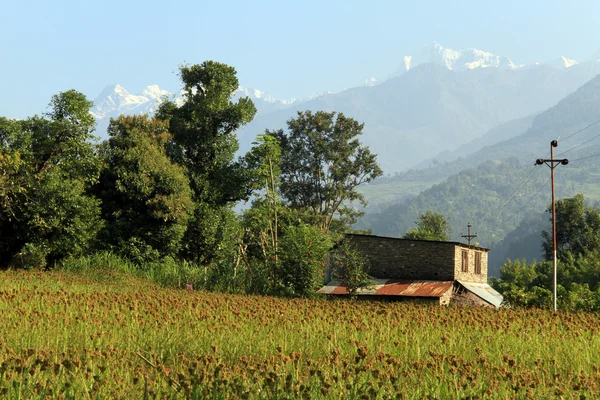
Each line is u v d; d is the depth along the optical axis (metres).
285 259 36.38
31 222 38.59
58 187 40.19
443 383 9.30
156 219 46.00
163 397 7.92
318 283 36.44
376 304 25.47
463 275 45.22
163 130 50.84
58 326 13.68
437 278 43.53
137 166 45.72
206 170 52.75
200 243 49.56
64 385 8.14
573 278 75.56
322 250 36.88
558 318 20.36
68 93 43.38
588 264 80.00
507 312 22.88
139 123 49.75
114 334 13.10
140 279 37.09
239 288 35.81
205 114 52.28
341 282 42.28
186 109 53.59
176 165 48.00
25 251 38.69
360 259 39.22
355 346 13.09
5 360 8.98
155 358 10.38
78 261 40.53
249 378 8.99
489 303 42.06
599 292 40.75
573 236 96.69
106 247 44.41
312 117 78.31
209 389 8.16
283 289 35.50
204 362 10.05
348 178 79.12
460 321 18.50
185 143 52.56
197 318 16.58
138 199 45.47
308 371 9.70
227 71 53.97
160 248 46.50
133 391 8.14
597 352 14.02
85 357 10.32
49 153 43.00
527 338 15.79
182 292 28.88
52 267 40.72
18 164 38.69
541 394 9.16
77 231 40.59
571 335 16.66
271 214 43.50
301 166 77.62
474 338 15.12
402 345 13.28
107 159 46.66
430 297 39.28
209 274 37.31
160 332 13.73
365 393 8.53
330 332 14.61
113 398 7.89
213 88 52.72
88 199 41.75
